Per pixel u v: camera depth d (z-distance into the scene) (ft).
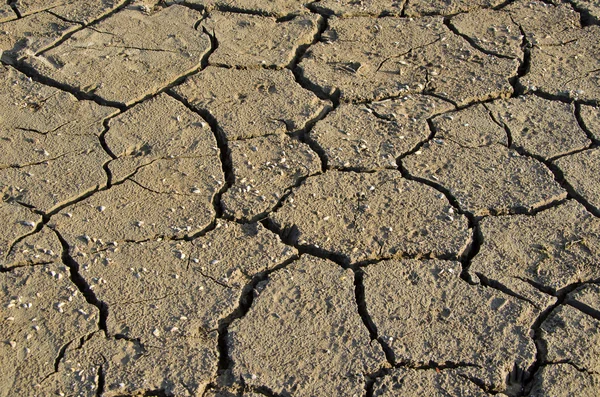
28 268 10.26
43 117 12.78
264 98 13.25
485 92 13.46
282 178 11.76
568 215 11.25
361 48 14.46
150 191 11.50
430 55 14.33
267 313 9.78
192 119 12.81
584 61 14.26
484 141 12.51
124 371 9.12
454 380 9.14
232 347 9.41
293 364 9.25
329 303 9.92
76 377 9.04
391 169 11.96
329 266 10.40
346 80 13.62
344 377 9.13
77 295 9.95
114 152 12.15
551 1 15.80
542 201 11.41
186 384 9.01
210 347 9.43
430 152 12.28
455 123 12.83
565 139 12.57
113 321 9.66
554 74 13.93
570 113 13.09
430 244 10.74
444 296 10.04
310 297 9.98
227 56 14.12
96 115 12.85
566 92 13.48
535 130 12.73
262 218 11.14
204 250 10.61
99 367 9.15
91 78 13.53
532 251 10.68
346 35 14.76
